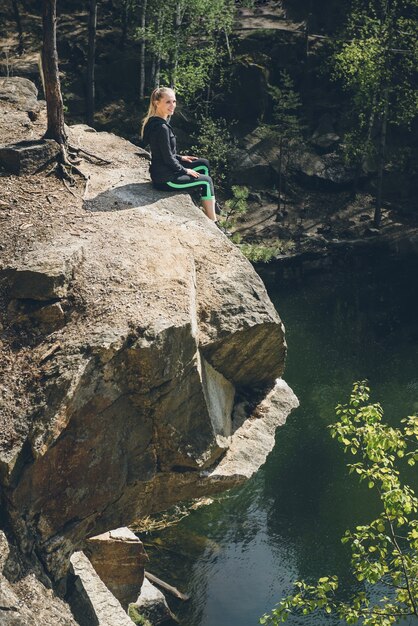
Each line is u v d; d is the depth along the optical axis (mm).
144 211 11086
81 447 8914
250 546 17406
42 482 8719
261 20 39469
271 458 20656
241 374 10680
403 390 23859
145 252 10172
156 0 33906
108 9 39031
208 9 34062
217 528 17922
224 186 35656
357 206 35688
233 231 33781
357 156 36031
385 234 34156
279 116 35000
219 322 9992
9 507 8531
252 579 16484
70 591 9383
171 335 9102
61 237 10406
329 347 26516
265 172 35906
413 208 35812
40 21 38094
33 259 9766
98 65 36469
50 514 8914
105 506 9328
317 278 31672
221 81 36656
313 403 23172
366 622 10883
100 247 10172
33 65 35000
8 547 8477
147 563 16562
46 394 8719
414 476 20000
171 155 11398
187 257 10258
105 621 10031
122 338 8969
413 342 26875
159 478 9695
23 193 11391
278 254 32625
